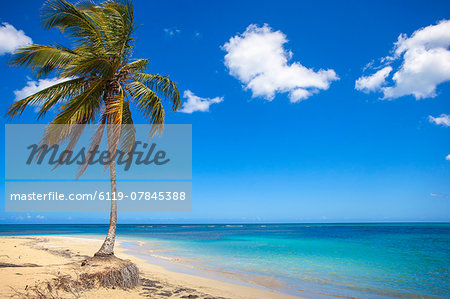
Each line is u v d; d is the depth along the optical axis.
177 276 11.77
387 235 51.53
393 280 12.88
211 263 16.52
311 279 12.71
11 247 16.80
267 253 22.11
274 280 12.24
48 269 8.06
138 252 20.91
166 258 18.05
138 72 10.55
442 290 11.12
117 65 9.51
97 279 7.59
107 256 8.70
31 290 6.46
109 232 8.92
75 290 7.00
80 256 14.89
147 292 8.22
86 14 9.34
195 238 40.56
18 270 7.95
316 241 35.28
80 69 8.08
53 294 6.51
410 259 19.61
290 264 16.78
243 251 23.30
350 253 22.67
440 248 27.00
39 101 8.65
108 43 9.20
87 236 39.34
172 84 10.74
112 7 9.11
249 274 13.43
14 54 8.48
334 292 10.49
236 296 9.00
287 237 44.94
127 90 10.27
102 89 9.41
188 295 8.37
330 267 15.98
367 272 14.70
